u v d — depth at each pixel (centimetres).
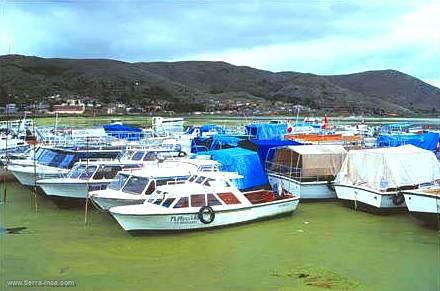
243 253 2100
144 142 4641
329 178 3191
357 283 1762
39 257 2045
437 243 2252
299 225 2559
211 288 1716
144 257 2045
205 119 15850
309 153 3177
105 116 16588
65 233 2389
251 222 2558
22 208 2917
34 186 3116
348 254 2092
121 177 2723
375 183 2853
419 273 1862
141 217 2256
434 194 2402
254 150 3612
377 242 2264
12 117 12056
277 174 3328
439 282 1766
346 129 6284
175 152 4031
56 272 1878
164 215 2283
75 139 4384
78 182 2841
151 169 2783
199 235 2352
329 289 1705
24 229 2462
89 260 2011
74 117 15338
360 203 2864
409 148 3009
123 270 1898
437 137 4247
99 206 2630
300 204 3070
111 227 2492
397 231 2455
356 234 2397
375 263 1978
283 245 2214
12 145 4353
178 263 1978
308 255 2078
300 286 1733
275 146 3544
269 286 1733
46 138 4525
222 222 2441
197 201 2388
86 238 2306
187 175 2653
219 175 2583
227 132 5738
